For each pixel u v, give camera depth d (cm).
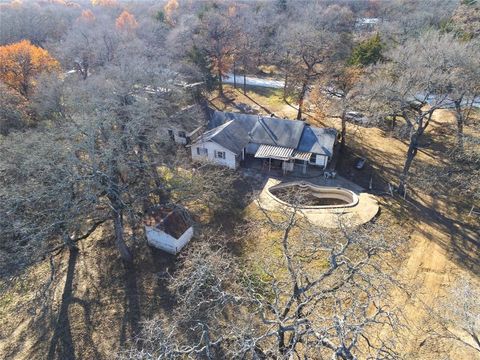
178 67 4575
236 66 6662
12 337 2048
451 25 4803
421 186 3391
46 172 2153
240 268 2409
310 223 2736
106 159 2159
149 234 2616
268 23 7400
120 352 1911
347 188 3372
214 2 9088
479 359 1886
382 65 3631
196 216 2972
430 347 1953
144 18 8238
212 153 3634
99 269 2480
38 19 6944
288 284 1955
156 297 2278
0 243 2095
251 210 3061
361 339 1950
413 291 2220
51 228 2159
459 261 2523
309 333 1443
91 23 7300
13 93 3803
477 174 3195
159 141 3259
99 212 2461
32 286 2356
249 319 1653
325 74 4278
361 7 9300
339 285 1534
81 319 2148
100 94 3091
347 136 4353
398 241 2370
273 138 3725
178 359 1803
